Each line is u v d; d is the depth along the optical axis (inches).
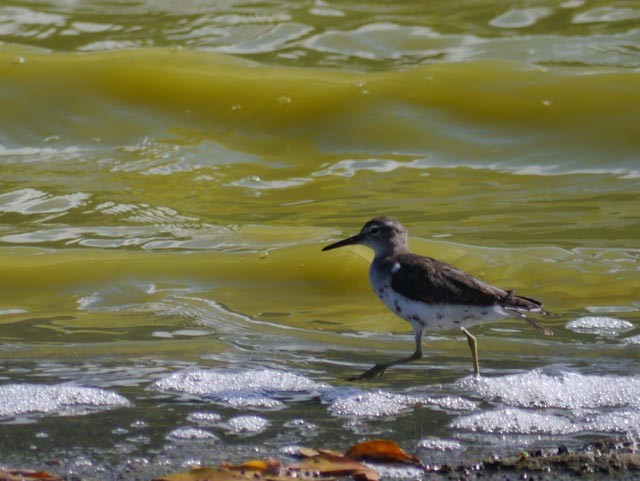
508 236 575.5
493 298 379.2
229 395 362.9
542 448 315.6
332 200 655.1
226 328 453.1
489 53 872.3
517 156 730.8
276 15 930.1
